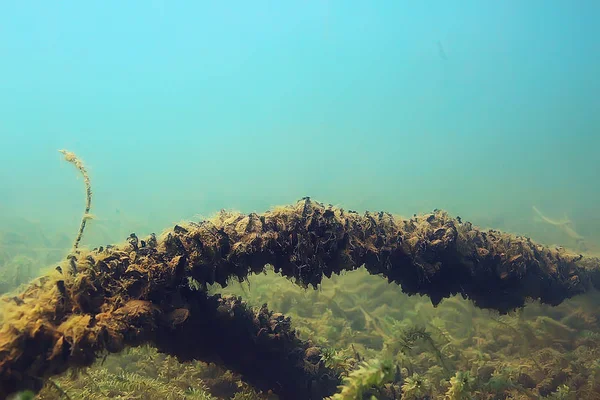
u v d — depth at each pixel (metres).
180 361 2.97
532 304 5.71
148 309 2.46
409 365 4.27
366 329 5.37
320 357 3.52
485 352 4.79
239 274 3.02
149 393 3.38
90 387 3.21
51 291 2.29
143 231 10.06
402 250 3.47
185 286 2.82
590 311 5.44
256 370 3.30
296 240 3.03
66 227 11.43
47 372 2.15
